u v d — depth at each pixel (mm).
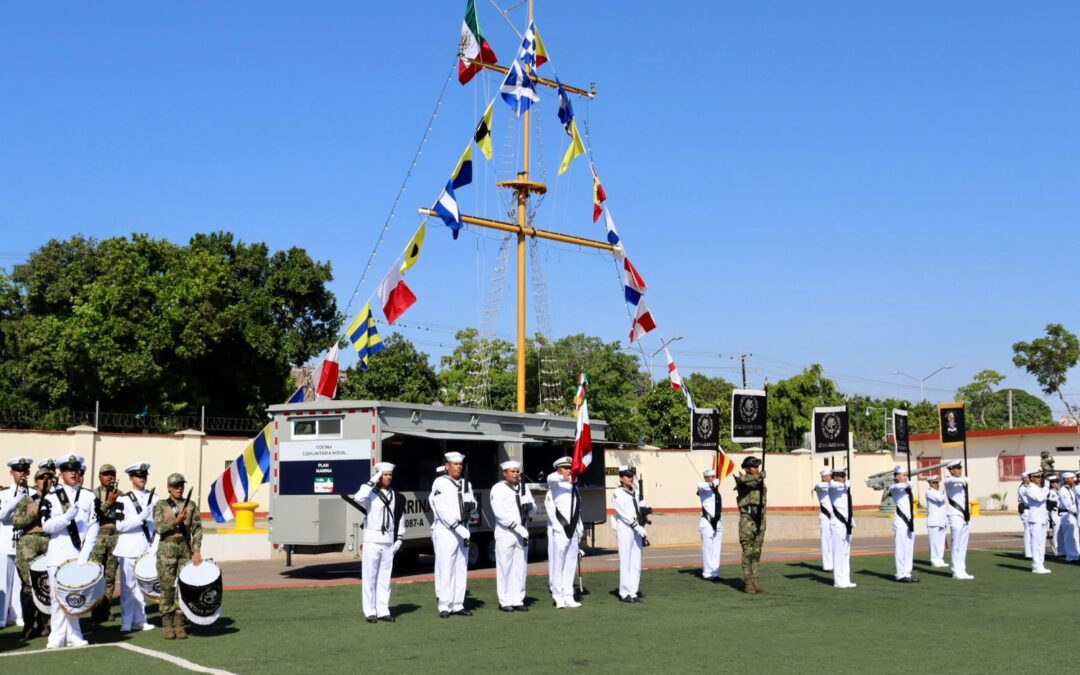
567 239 30234
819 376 57469
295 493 18375
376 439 17672
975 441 46156
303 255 44844
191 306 38094
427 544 19312
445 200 24062
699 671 10055
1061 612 14484
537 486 21938
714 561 18250
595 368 49875
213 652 10758
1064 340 59375
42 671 9719
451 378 49188
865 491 48344
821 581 18234
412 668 10031
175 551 11547
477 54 27703
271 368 41656
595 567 20219
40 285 46656
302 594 15141
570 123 29719
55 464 11633
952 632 12609
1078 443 42906
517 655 10773
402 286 23469
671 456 43875
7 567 12500
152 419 36562
